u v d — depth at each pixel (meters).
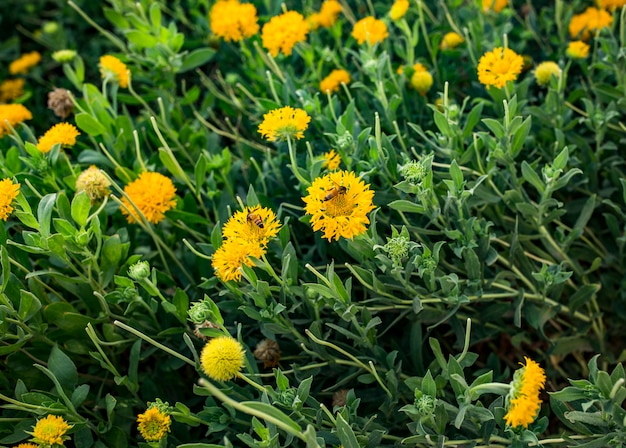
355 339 0.60
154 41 0.76
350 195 0.56
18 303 0.62
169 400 0.65
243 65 0.83
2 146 0.73
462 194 0.59
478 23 0.77
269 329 0.59
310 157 0.64
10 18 1.07
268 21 0.84
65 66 0.77
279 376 0.56
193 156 0.75
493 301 0.66
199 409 0.65
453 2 0.80
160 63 0.77
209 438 0.63
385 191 0.63
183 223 0.68
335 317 0.63
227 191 0.69
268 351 0.62
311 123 0.70
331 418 0.55
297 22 0.72
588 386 0.54
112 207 0.67
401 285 0.61
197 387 0.57
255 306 0.61
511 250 0.63
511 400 0.51
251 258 0.57
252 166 0.71
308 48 0.78
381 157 0.61
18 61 0.95
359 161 0.63
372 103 0.76
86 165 0.73
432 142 0.65
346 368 0.62
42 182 0.67
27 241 0.60
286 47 0.73
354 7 0.92
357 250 0.59
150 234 0.67
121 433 0.61
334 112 0.67
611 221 0.66
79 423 0.59
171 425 0.62
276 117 0.61
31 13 1.07
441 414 0.55
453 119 0.65
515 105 0.61
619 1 0.75
